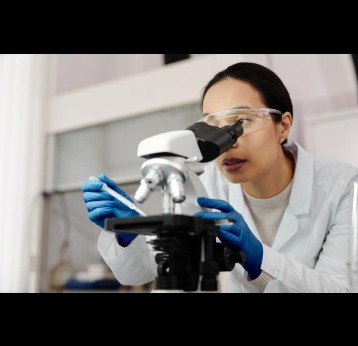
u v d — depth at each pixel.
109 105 2.54
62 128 2.66
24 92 2.63
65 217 2.62
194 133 0.82
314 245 1.24
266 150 1.05
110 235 1.13
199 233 0.74
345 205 1.23
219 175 1.43
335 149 1.82
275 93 1.11
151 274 1.25
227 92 1.08
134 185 2.48
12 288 2.40
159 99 2.38
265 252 0.95
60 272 2.54
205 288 0.73
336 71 2.03
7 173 2.53
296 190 1.27
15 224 2.49
